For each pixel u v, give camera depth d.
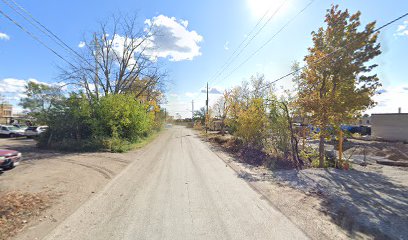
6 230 4.75
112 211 5.86
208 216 5.56
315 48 12.54
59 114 19.83
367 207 6.24
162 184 8.55
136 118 23.45
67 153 16.56
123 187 8.12
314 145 21.92
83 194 7.28
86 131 20.67
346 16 11.73
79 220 5.30
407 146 23.70
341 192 7.66
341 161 12.53
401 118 32.09
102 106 21.14
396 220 5.39
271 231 4.80
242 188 8.08
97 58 28.62
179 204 6.39
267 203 6.54
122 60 30.14
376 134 35.19
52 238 4.46
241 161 14.17
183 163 13.14
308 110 12.19
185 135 40.66
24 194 7.00
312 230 4.86
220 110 52.03
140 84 34.62
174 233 4.69
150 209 6.00
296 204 6.48
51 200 6.61
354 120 12.27
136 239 4.44
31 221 5.21
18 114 68.50
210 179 9.38
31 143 24.64
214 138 30.64
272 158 13.57
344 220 5.39
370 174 10.65
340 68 11.63
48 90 28.58
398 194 7.48
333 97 11.74
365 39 11.12
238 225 5.08
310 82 12.67
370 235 4.67
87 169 11.06
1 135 33.72
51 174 9.76
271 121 15.00
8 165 9.23
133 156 15.77
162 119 62.81
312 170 11.30
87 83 27.64
